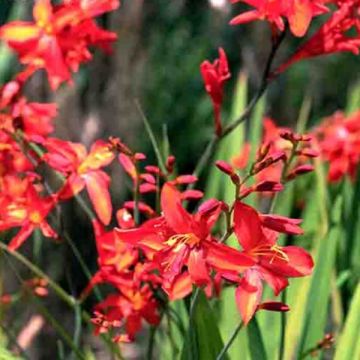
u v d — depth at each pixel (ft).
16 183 2.50
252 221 2.24
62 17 2.58
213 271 2.43
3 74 3.39
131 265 2.50
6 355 2.47
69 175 2.47
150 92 7.95
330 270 2.79
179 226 2.24
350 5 2.60
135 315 2.50
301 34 2.48
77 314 2.52
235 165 3.18
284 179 2.43
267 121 3.19
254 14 2.49
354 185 3.21
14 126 2.52
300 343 2.76
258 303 2.22
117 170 4.93
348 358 2.70
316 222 3.17
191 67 8.10
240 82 3.35
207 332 2.45
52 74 2.60
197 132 8.07
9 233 3.72
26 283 2.68
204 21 8.11
